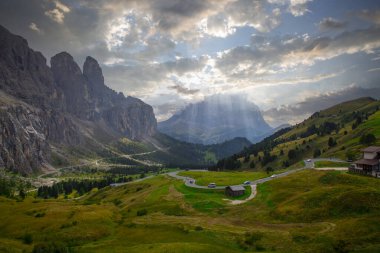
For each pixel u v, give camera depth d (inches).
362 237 2389.3
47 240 3260.3
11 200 6013.8
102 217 4143.7
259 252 2432.3
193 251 2395.4
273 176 6476.4
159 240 2992.1
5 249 2783.0
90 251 2728.8
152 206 5073.8
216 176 7736.2
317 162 7091.5
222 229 3243.1
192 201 4943.4
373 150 5118.1
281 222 3341.5
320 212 3262.8
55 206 5123.0
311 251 2332.7
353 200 3221.0
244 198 4776.1
